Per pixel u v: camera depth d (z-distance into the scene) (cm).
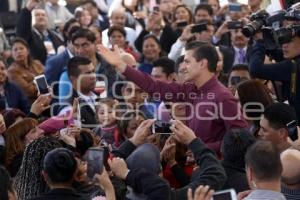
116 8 2356
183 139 1017
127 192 1034
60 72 1800
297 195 990
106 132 1338
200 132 1184
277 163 895
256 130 1245
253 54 1262
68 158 940
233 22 1353
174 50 1880
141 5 2481
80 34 1734
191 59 1179
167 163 1187
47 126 1290
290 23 1237
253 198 893
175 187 1189
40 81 1424
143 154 1041
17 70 1786
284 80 1252
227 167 1028
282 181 993
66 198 934
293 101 1252
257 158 895
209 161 992
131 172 978
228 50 1841
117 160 988
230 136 1034
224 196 904
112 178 1042
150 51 1891
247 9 1927
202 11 2086
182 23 2120
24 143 1228
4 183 868
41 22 2088
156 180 970
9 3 2484
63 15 2364
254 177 899
